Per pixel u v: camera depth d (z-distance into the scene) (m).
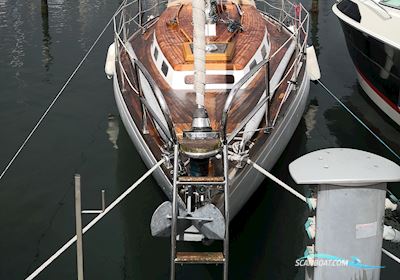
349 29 9.02
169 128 4.63
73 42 13.88
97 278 5.37
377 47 8.02
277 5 16.12
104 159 7.78
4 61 12.34
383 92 8.52
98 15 16.56
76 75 11.31
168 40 7.38
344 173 2.52
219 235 3.79
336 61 11.84
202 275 5.32
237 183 4.70
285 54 7.89
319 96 9.82
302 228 6.00
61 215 6.46
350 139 8.26
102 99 10.02
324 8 16.92
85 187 7.05
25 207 6.63
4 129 8.80
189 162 4.50
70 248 5.82
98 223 6.25
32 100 10.03
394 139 8.23
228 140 4.75
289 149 7.46
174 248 3.66
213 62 6.60
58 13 16.77
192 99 6.27
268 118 5.64
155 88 4.68
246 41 7.32
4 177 7.29
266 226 6.02
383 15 8.08
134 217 6.34
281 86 6.78
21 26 15.38
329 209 2.59
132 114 6.11
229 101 4.59
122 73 6.84
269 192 6.48
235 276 5.32
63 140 8.41
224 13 8.24
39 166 7.60
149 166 5.43
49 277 5.38
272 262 5.52
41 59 12.50
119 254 5.71
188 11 8.44
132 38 8.95
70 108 9.62
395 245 5.60
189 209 3.93
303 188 6.64
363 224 2.58
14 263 5.60
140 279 5.35
